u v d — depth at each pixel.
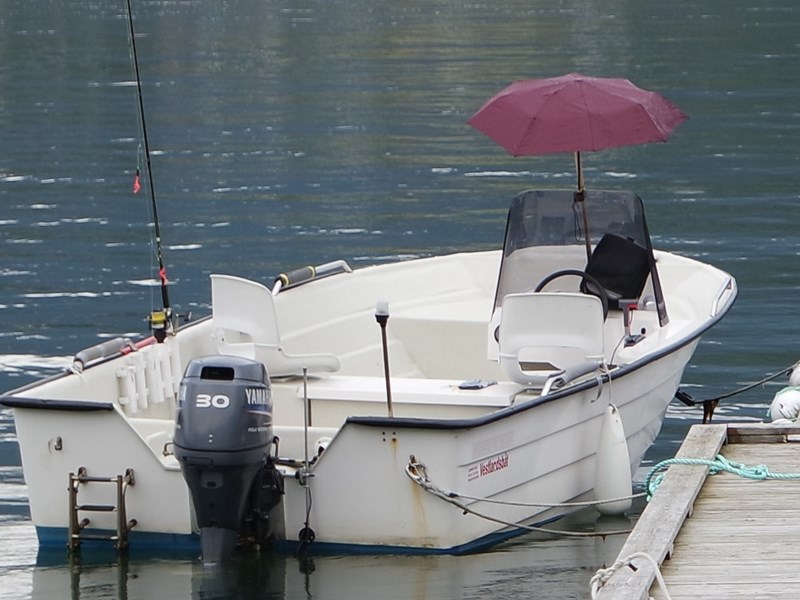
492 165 75.56
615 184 69.75
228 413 22.77
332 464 23.80
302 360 27.48
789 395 27.98
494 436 24.06
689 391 37.34
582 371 25.67
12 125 90.31
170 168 75.44
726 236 56.97
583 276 28.67
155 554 24.53
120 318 45.53
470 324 32.34
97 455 24.45
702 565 19.02
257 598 22.62
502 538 25.03
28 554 25.03
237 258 54.44
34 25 171.00
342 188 69.50
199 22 177.50
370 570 23.59
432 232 59.09
